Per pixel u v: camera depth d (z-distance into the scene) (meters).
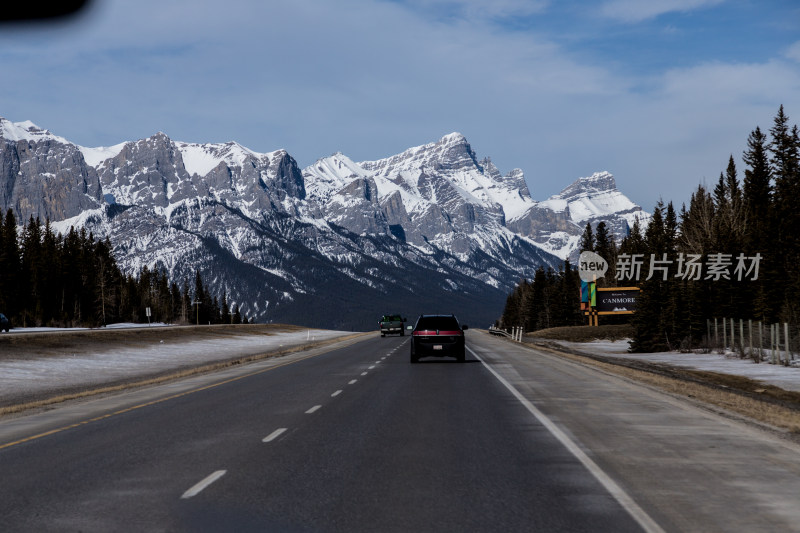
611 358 62.62
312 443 17.36
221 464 14.86
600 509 11.02
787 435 18.28
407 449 16.41
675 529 9.92
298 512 10.95
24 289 187.88
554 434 18.47
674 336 75.12
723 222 117.69
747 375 43.34
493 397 27.72
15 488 12.84
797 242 110.88
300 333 177.38
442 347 48.88
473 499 11.70
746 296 85.81
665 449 16.25
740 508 11.05
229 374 43.91
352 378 37.62
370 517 10.65
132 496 12.11
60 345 75.94
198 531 9.99
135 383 39.41
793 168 145.88
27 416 24.83
